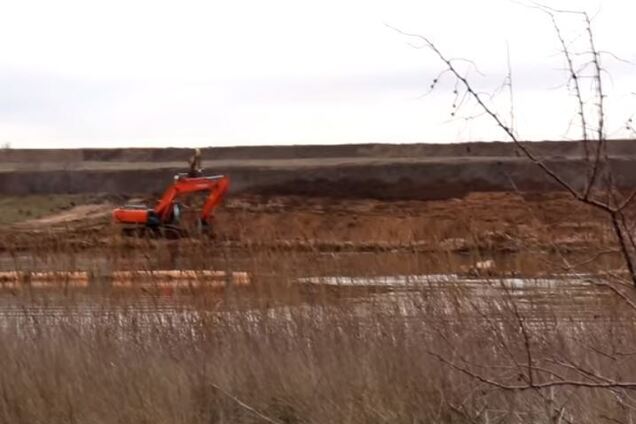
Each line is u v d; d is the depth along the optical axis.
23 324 14.12
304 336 13.52
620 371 11.20
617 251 9.79
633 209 8.71
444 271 14.39
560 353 11.02
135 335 13.92
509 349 11.03
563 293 12.30
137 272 15.10
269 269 14.80
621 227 8.86
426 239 15.38
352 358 12.72
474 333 12.29
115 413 12.18
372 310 13.52
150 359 13.26
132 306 14.65
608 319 11.90
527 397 11.47
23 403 12.51
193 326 13.95
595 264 10.73
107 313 14.47
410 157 74.81
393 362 12.43
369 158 78.38
